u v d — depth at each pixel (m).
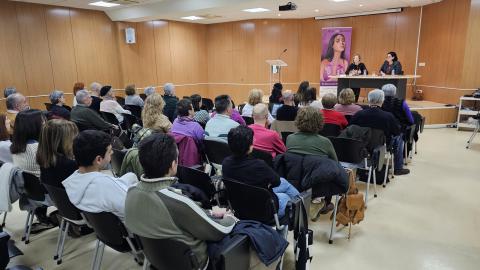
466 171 4.39
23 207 2.56
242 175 1.92
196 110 4.25
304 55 10.58
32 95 7.32
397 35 8.99
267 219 1.94
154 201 1.28
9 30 6.85
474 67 7.18
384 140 3.45
